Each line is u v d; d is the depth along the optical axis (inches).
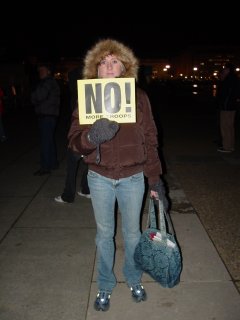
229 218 188.7
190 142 413.1
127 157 105.9
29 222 185.2
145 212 195.6
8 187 243.8
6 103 828.6
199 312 116.4
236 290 126.9
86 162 108.6
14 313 117.3
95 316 115.6
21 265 144.5
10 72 923.4
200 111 787.4
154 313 116.5
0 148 382.9
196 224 181.0
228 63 343.9
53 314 116.7
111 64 106.2
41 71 259.6
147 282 132.1
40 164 283.6
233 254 151.2
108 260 117.3
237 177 265.1
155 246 111.3
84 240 164.7
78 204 208.4
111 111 102.3
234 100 345.4
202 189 237.1
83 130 104.1
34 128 534.9
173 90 1510.8
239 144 395.2
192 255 150.1
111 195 109.7
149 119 109.6
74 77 190.2
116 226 177.5
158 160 112.9
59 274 137.9
